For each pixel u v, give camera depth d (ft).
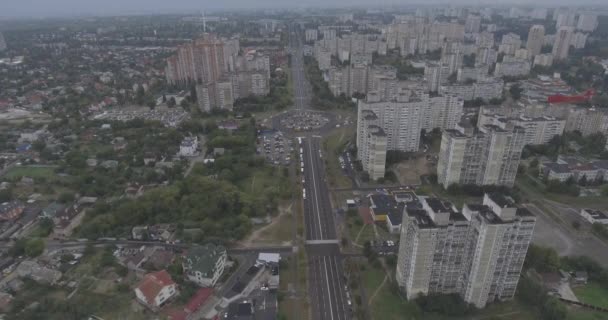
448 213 647.15
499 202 647.97
